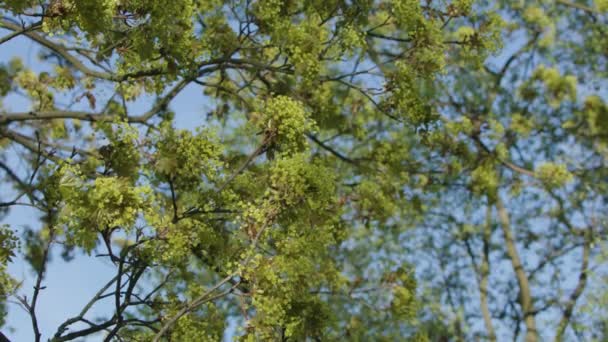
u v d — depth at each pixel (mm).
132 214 4582
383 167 10516
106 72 7551
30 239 7715
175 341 5254
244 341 5172
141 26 6023
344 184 9914
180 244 4859
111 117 8180
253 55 8703
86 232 4602
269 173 5770
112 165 4902
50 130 10023
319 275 9250
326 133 13242
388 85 8148
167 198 5602
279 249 5562
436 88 14406
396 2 7938
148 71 6816
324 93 9227
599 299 13953
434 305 16094
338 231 8188
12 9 4969
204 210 5137
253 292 4934
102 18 5227
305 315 6125
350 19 7945
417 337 10586
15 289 4832
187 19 6273
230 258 5688
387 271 9812
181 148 4969
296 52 7516
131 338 5352
